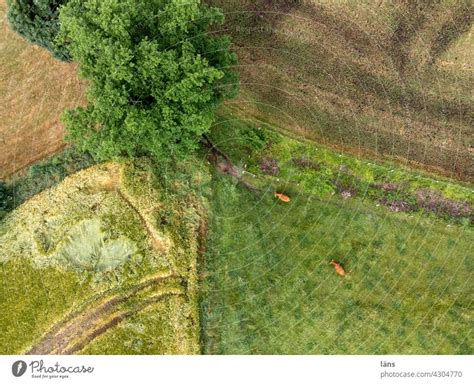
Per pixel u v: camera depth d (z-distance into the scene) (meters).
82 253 26.52
